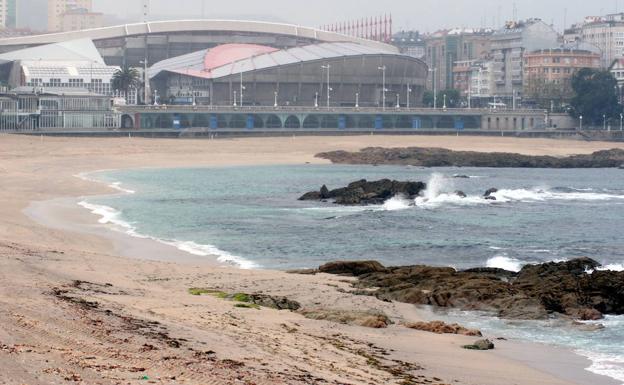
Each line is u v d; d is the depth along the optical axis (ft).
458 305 199.11
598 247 309.83
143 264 233.55
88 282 189.98
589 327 180.65
